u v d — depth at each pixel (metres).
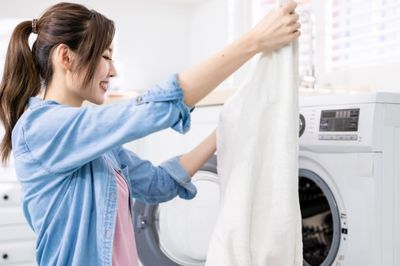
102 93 1.07
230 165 1.04
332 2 2.53
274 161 1.00
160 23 3.38
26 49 1.06
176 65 3.44
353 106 1.32
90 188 0.99
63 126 0.92
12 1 2.88
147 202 1.27
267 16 0.97
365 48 2.29
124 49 3.25
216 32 3.24
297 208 1.00
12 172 2.42
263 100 1.01
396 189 1.29
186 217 1.78
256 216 1.01
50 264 0.97
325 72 2.54
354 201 1.30
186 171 1.26
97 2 3.16
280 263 1.00
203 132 1.99
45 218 0.97
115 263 1.00
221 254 0.99
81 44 1.00
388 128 1.28
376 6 2.29
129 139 0.91
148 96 0.91
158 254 1.74
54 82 1.05
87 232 0.96
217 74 0.94
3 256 2.44
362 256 1.27
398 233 1.29
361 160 1.29
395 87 2.16
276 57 1.01
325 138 1.37
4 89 1.06
